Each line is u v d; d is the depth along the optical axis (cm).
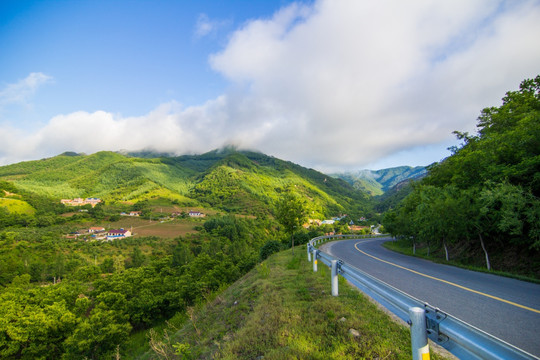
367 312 535
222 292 1305
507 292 740
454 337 233
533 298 674
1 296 2694
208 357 495
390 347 386
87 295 2941
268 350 430
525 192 1165
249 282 1077
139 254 7212
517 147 1399
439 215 1553
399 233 3045
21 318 2117
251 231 12694
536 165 1215
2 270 5931
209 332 650
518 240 1239
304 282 852
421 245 3003
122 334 1755
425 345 258
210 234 11125
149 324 2392
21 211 12700
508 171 1302
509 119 1945
